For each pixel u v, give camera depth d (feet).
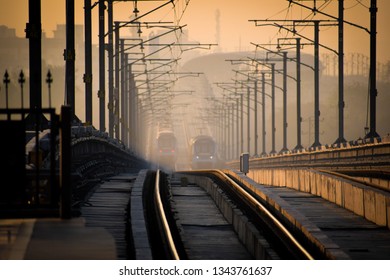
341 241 156.04
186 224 202.28
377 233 167.63
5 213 125.49
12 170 124.98
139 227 150.51
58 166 170.40
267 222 174.91
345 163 379.96
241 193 240.94
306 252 132.67
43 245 102.94
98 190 241.96
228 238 181.98
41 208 128.36
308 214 200.75
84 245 102.94
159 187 255.29
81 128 242.58
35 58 211.82
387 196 173.47
